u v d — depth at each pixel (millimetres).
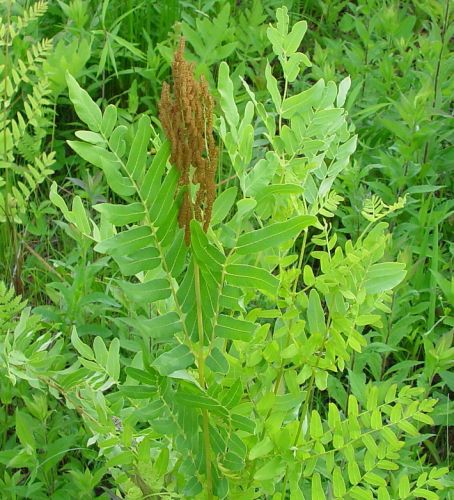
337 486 2025
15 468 2854
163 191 1739
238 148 1892
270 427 1965
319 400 2977
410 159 3633
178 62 1677
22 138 3449
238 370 2059
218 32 4059
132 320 2436
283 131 2088
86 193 3543
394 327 2984
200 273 1802
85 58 3627
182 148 1702
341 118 2160
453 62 4090
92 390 2131
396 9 4742
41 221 3486
